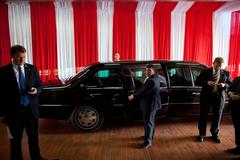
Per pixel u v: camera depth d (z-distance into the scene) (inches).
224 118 213.2
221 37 297.6
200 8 279.3
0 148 149.9
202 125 160.2
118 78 175.5
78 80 173.6
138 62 181.8
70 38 275.3
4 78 104.5
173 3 264.7
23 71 108.7
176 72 185.3
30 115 112.6
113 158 135.9
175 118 213.5
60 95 169.5
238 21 296.2
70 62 278.5
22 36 269.1
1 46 267.1
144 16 281.1
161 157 137.3
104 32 279.0
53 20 270.2
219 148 149.8
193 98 184.7
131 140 162.7
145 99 146.8
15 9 264.2
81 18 273.7
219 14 293.3
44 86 174.6
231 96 136.8
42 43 272.1
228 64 302.8
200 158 136.4
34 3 263.3
